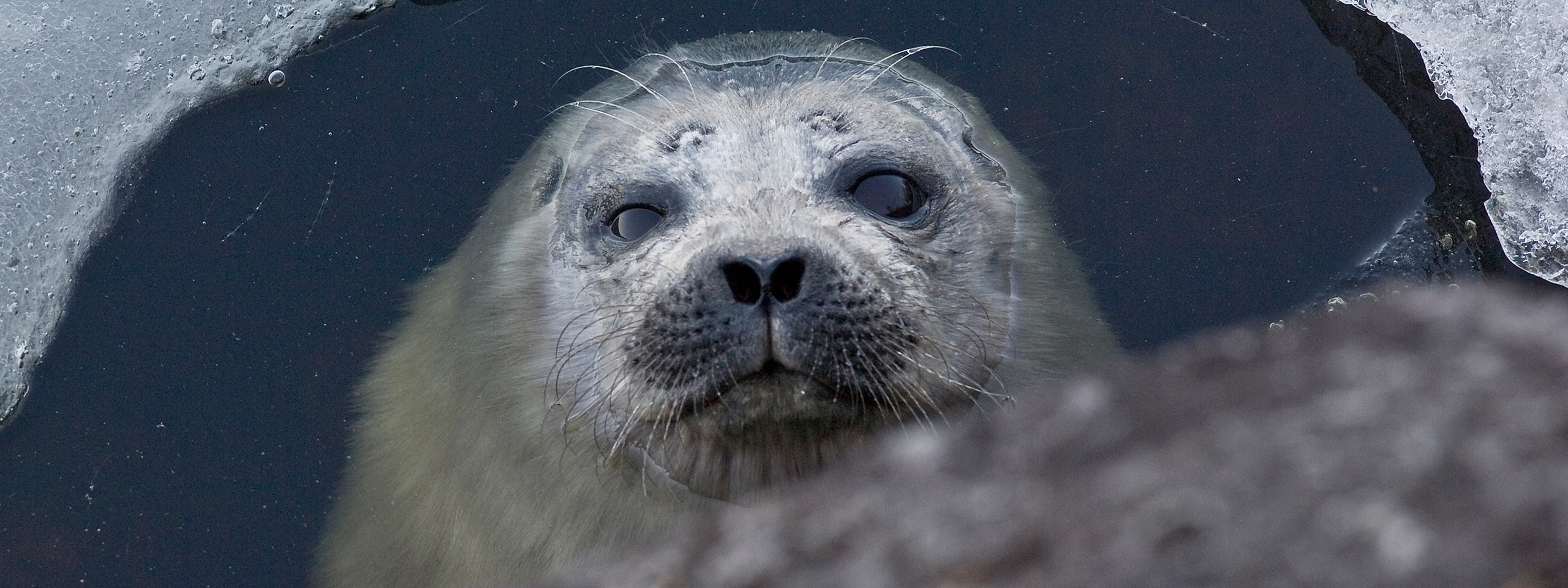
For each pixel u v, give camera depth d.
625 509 9.18
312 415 11.34
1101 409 3.30
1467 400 2.88
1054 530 3.05
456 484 10.00
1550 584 2.58
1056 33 12.57
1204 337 3.52
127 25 13.51
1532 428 2.78
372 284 11.81
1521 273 10.91
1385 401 2.95
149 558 10.51
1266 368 3.20
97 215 12.39
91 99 13.05
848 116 9.85
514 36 12.80
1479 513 2.69
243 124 12.85
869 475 3.47
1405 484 2.77
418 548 10.18
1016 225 10.30
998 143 11.11
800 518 3.46
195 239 12.16
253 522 10.80
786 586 3.30
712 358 7.91
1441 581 2.63
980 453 3.35
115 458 11.02
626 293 8.98
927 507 3.27
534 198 10.65
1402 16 12.59
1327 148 11.99
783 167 9.29
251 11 13.46
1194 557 2.85
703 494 8.87
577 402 9.34
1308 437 2.95
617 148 10.12
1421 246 11.21
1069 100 12.07
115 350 11.65
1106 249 11.09
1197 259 11.23
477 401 10.00
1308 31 12.75
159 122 12.91
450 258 11.56
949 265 9.38
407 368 10.95
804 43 11.63
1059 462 3.21
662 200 9.44
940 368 8.51
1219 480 2.95
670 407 8.17
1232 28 12.77
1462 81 12.06
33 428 11.27
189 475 10.96
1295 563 2.75
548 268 10.02
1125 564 2.91
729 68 11.10
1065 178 11.43
